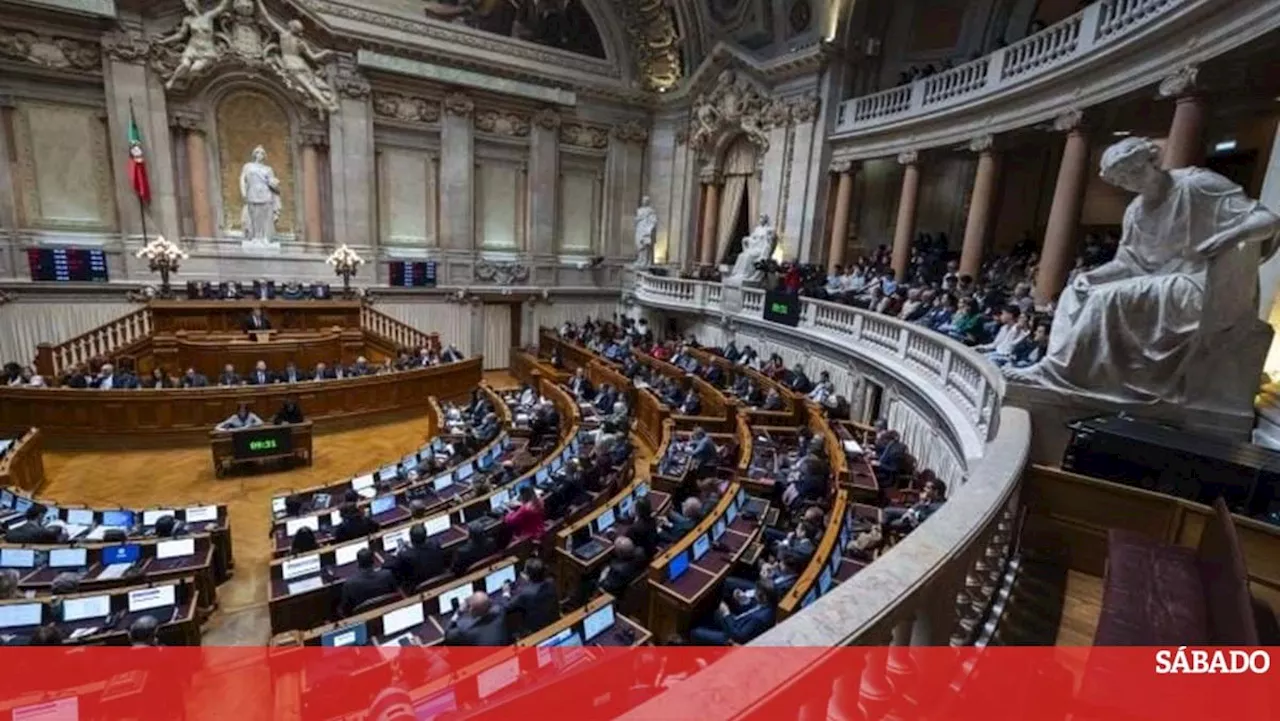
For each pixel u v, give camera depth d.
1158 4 8.33
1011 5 14.84
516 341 22.73
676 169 22.84
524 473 9.81
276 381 14.55
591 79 21.72
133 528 7.85
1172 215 4.91
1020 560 4.37
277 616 6.41
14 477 9.80
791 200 18.25
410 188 20.19
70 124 15.81
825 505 7.91
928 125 14.28
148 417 12.61
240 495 10.84
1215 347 4.86
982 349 9.27
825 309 14.20
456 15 19.44
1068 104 10.45
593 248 23.78
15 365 12.80
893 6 16.72
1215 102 10.31
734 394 13.84
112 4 15.19
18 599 5.65
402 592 6.49
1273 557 3.75
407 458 10.84
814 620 1.83
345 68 18.25
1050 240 10.77
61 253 15.46
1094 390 5.20
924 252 15.11
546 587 5.79
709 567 6.70
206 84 16.98
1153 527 4.16
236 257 17.77
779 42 18.48
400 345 17.30
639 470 12.20
